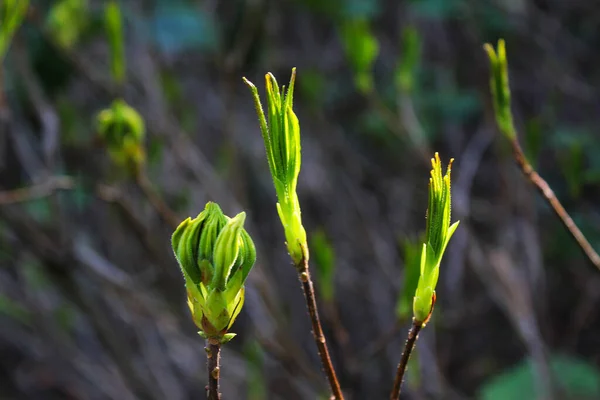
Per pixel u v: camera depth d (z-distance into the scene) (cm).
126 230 129
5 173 119
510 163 126
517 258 128
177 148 120
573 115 172
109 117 81
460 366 163
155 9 137
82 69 110
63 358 151
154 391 135
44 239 108
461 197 123
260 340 103
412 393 115
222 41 125
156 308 120
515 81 170
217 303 55
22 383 172
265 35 125
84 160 123
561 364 135
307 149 163
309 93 150
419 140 113
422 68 168
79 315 146
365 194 162
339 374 86
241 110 174
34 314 142
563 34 175
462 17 152
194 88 169
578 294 160
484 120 157
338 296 159
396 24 173
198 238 54
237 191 126
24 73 108
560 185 150
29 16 104
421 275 56
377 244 146
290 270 167
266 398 121
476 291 160
